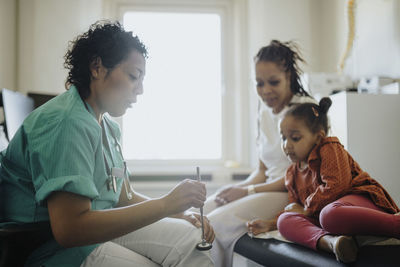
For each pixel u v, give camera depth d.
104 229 0.73
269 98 1.46
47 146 0.74
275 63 1.42
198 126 3.37
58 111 0.78
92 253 0.83
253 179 1.63
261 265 1.09
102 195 0.89
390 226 0.91
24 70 2.83
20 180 0.83
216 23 3.43
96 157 0.85
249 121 3.20
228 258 1.27
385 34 2.15
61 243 0.71
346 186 1.10
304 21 3.02
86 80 0.89
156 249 0.96
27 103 1.75
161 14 3.39
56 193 0.72
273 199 1.37
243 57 3.26
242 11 3.28
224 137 3.37
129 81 0.88
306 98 1.42
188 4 3.38
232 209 1.33
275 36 2.99
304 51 3.02
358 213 0.93
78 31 2.89
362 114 1.74
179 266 0.93
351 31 2.33
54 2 2.85
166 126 3.35
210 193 3.02
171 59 3.38
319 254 0.95
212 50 3.41
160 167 3.24
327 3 2.92
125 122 3.30
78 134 0.76
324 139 1.20
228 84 3.40
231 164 3.14
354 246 0.88
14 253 0.73
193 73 3.39
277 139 1.48
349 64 2.59
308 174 1.25
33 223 0.81
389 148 1.75
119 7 3.35
